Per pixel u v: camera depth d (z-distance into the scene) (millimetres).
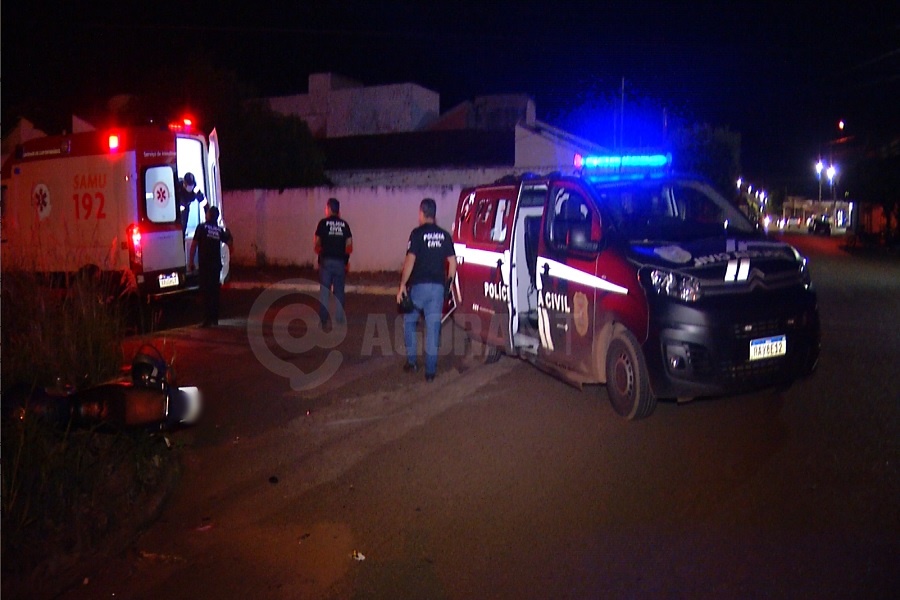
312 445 6195
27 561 4090
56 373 6375
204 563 4312
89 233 10969
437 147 28859
